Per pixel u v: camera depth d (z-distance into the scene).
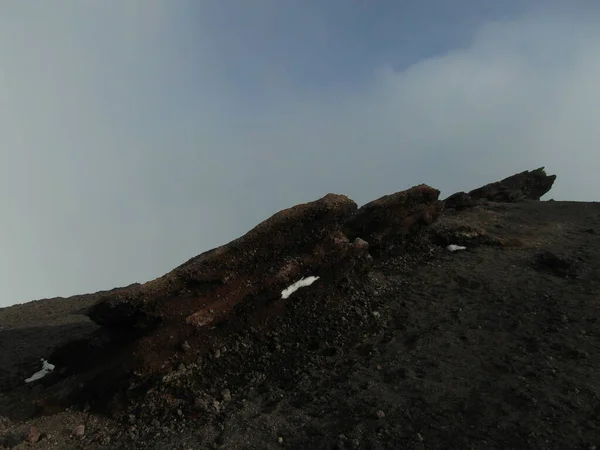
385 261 14.71
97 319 9.50
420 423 7.53
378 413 7.82
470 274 13.57
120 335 9.91
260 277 10.31
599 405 7.47
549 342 9.58
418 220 15.88
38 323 17.22
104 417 8.66
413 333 10.57
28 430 8.12
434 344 9.94
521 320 10.64
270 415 8.20
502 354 9.31
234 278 10.03
